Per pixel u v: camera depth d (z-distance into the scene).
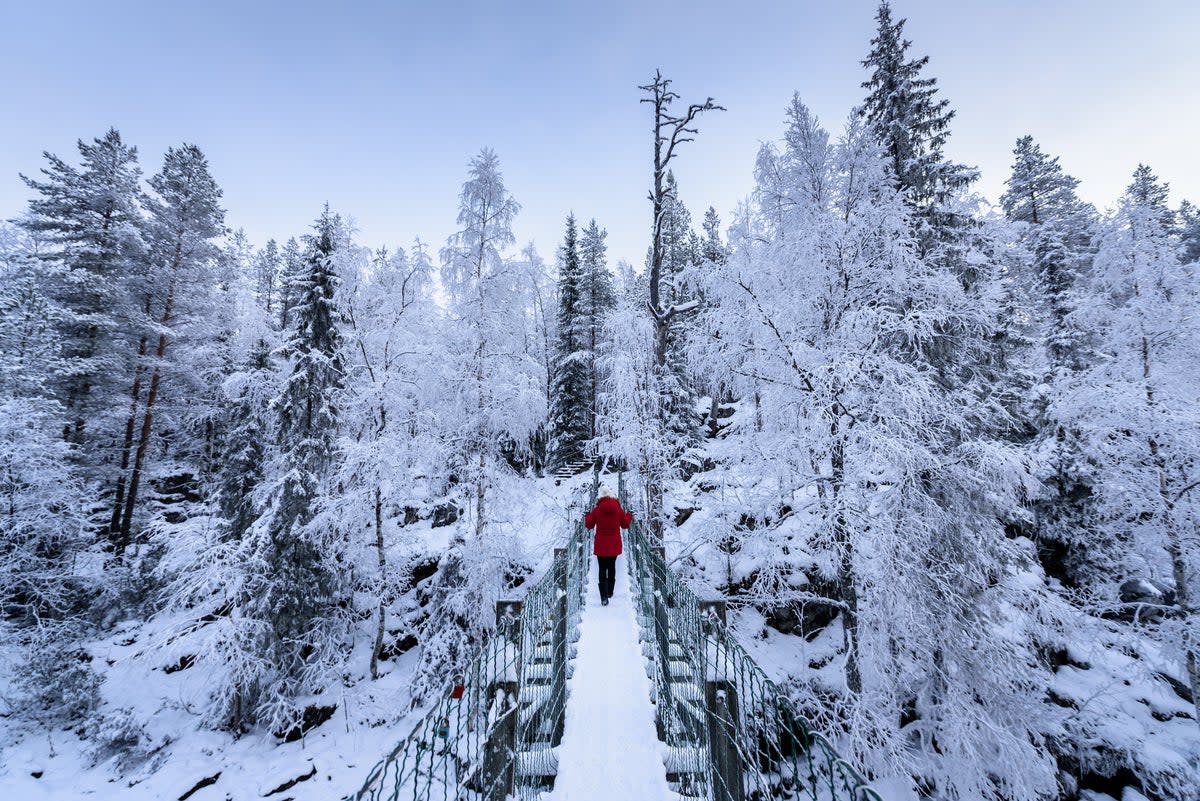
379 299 14.41
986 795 8.82
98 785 10.79
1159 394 11.19
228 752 11.45
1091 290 12.87
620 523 9.84
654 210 16.86
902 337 10.85
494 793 3.40
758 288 11.20
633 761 4.68
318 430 13.88
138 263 22.44
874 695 9.28
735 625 13.36
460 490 14.43
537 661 5.60
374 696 12.87
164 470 23.84
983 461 9.68
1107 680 12.18
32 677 13.28
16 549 14.49
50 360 17.41
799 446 10.11
